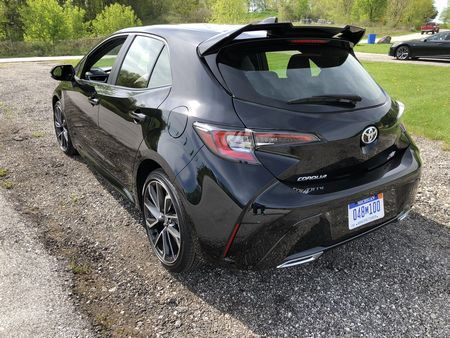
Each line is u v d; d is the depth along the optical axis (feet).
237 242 6.90
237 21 159.33
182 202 7.44
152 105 8.43
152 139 8.16
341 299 7.97
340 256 9.39
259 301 7.91
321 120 6.89
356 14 212.64
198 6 248.73
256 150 6.58
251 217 6.64
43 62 60.70
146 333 7.06
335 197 7.02
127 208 11.53
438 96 28.02
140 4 236.22
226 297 8.00
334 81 7.82
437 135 18.26
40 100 25.90
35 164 14.66
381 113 7.82
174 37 8.87
